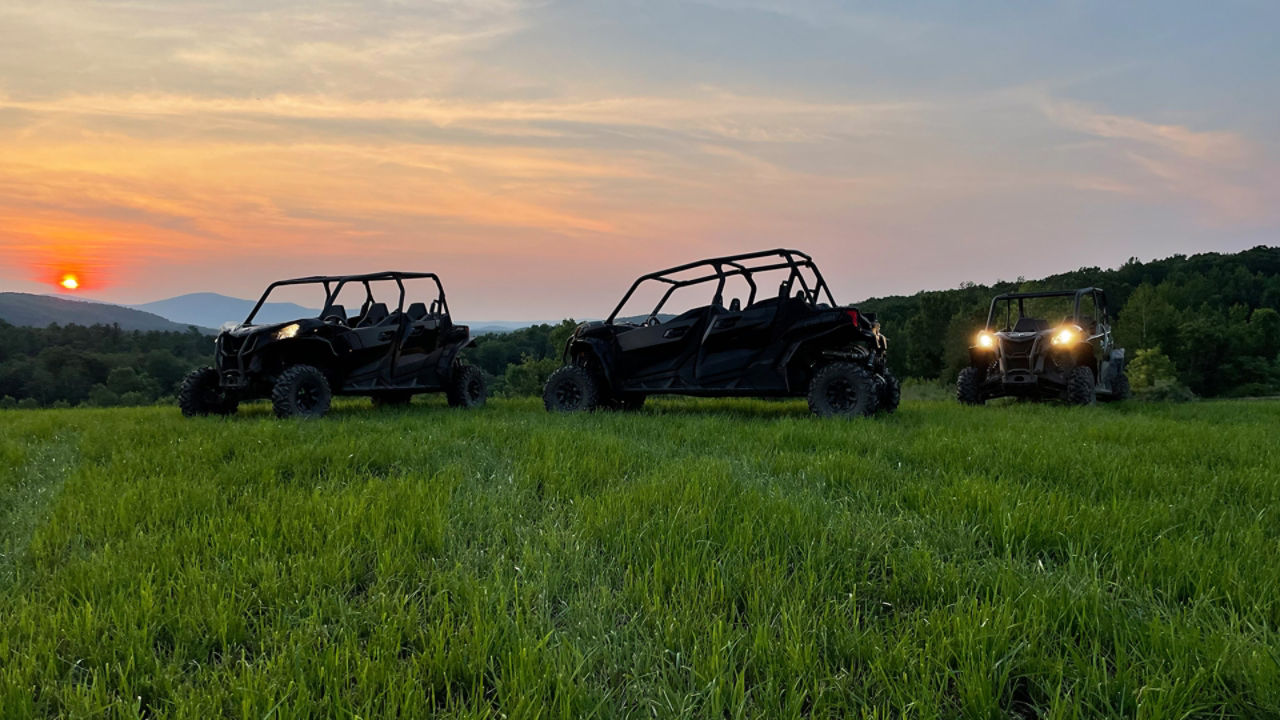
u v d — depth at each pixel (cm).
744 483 371
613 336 869
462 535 285
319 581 222
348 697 148
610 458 443
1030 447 475
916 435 574
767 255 800
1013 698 165
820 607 201
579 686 155
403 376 955
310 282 945
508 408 977
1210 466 431
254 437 555
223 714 151
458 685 167
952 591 212
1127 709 150
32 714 150
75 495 353
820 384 759
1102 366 1135
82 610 196
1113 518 277
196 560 235
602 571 240
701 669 163
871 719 142
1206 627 180
